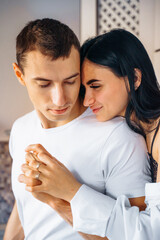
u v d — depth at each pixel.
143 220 0.83
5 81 3.75
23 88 3.79
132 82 0.92
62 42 0.79
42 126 1.08
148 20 3.21
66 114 0.89
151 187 0.85
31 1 3.68
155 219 0.81
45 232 1.03
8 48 3.70
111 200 0.89
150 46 3.22
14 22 3.68
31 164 0.89
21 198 1.08
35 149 0.92
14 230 1.23
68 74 0.81
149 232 0.81
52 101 0.85
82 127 0.99
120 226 0.85
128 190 0.92
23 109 3.81
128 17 3.40
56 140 1.02
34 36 0.80
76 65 0.83
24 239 1.12
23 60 0.83
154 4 3.19
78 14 3.72
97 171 0.97
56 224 1.00
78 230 0.88
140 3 3.21
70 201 0.88
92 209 0.86
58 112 0.87
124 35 0.94
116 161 0.93
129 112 0.95
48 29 0.81
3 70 3.73
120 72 0.90
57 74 0.80
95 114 0.99
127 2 3.39
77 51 0.84
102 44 0.89
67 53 0.79
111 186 0.94
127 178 0.92
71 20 3.72
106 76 0.89
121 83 0.92
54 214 1.01
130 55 0.92
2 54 3.70
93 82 0.90
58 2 3.70
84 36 3.36
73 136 1.00
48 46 0.78
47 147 1.03
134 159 0.91
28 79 0.84
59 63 0.79
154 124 0.97
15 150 1.13
